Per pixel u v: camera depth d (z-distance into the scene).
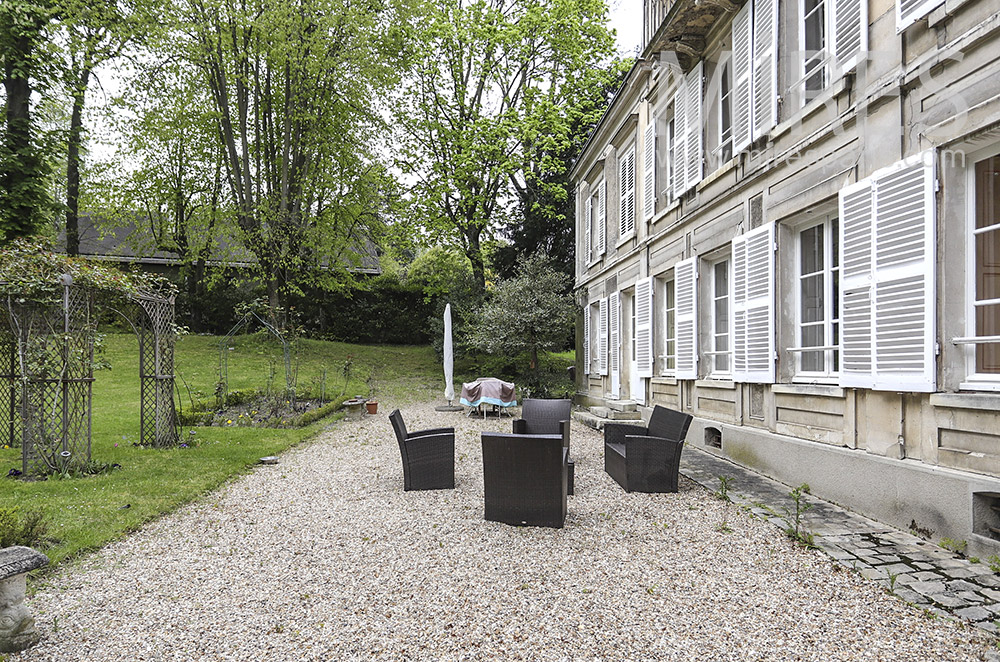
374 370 19.14
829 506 5.12
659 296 10.14
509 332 15.74
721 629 2.98
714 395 7.77
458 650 2.84
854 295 4.89
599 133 13.61
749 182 6.76
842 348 5.05
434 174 20.73
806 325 6.01
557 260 21.73
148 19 16.28
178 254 23.42
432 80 19.83
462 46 19.64
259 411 12.06
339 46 18.22
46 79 16.03
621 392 12.33
